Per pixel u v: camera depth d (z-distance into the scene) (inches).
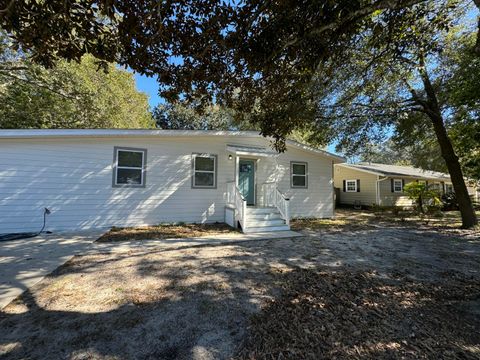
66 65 384.5
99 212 303.9
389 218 461.1
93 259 181.2
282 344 86.6
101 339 88.7
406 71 277.1
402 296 125.3
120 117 544.7
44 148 282.0
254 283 140.5
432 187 746.2
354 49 198.4
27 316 103.0
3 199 264.4
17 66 368.2
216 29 119.6
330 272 159.5
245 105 177.3
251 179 401.1
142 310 109.0
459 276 153.9
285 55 129.7
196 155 359.3
